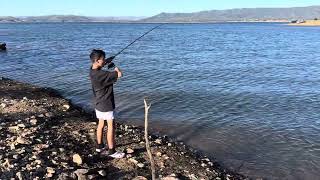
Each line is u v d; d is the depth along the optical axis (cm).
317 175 847
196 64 2748
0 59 3084
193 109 1385
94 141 932
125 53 3603
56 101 1432
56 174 707
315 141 1054
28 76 2191
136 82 1917
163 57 3234
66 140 924
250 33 8894
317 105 1462
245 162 911
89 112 1327
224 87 1814
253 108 1410
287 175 846
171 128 1158
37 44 4916
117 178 728
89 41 5638
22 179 674
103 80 781
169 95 1606
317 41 5791
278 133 1120
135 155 859
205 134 1108
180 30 11619
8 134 933
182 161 860
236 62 2922
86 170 722
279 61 3031
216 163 899
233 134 1109
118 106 1420
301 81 2022
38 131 974
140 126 1175
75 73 2261
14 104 1304
